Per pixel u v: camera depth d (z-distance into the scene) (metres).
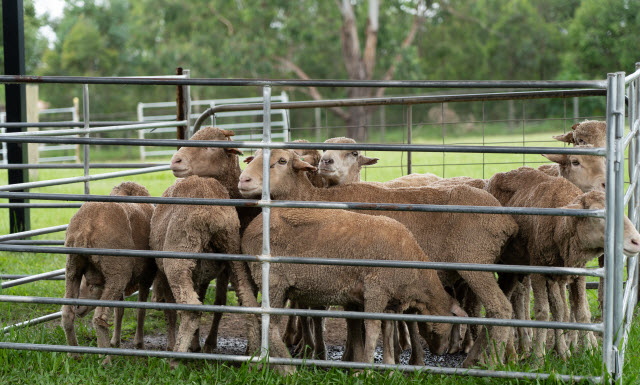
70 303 5.59
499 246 5.96
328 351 7.07
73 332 6.08
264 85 5.18
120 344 6.75
